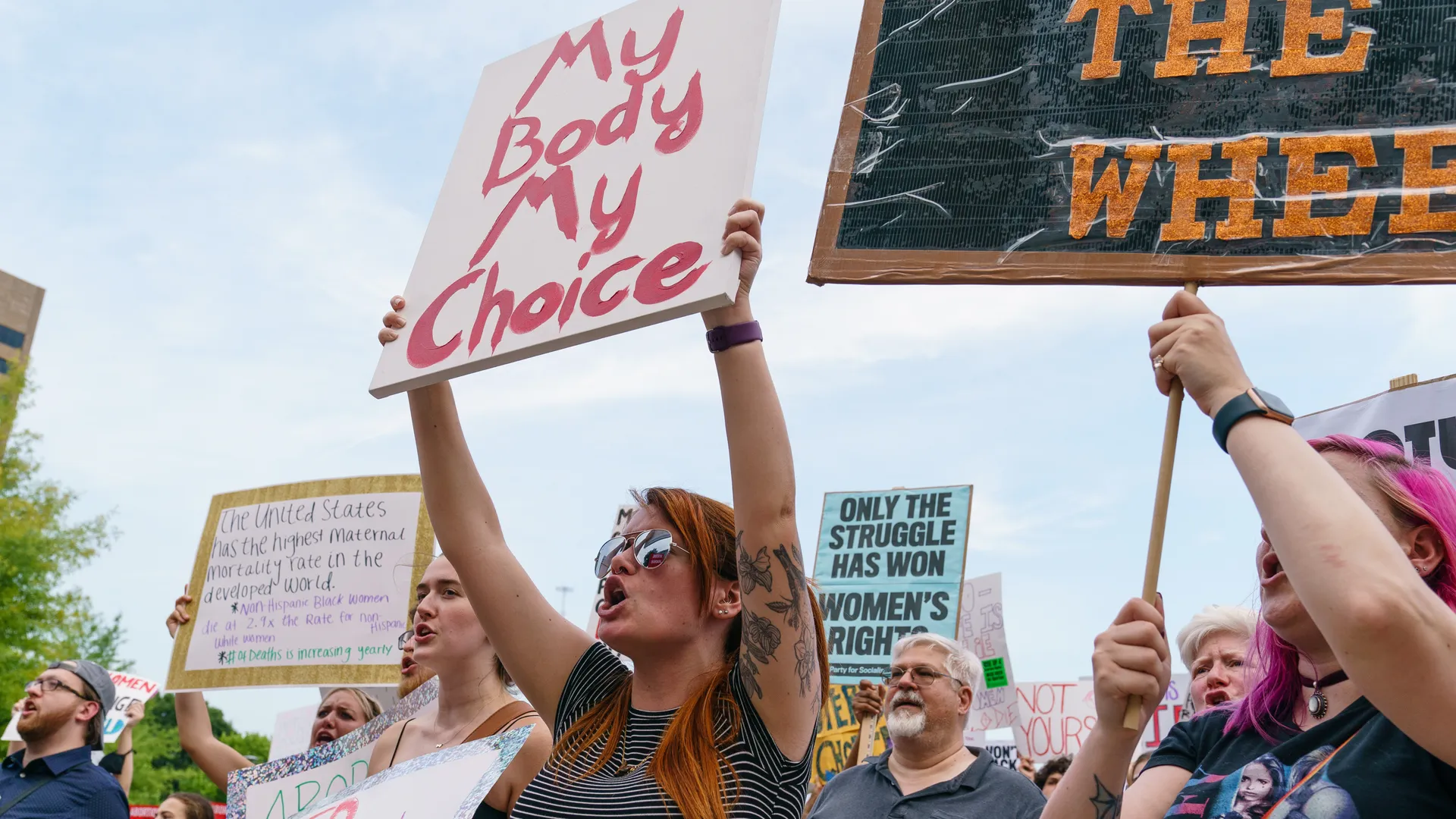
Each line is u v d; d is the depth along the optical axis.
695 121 2.61
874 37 2.75
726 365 2.42
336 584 4.96
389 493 5.02
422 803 2.40
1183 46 2.49
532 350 2.56
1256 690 2.20
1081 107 2.51
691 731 2.34
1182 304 1.97
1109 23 2.55
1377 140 2.29
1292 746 1.98
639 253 2.50
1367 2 2.39
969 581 8.21
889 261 2.53
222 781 5.02
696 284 2.32
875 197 2.59
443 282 2.92
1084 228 2.42
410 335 2.88
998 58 2.62
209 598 5.22
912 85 2.67
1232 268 2.29
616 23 3.02
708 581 2.54
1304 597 1.63
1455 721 1.55
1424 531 1.99
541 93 3.10
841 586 7.40
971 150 2.56
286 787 3.25
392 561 4.90
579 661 2.73
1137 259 2.36
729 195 2.41
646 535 2.54
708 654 2.55
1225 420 1.80
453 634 3.47
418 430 2.93
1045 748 8.84
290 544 5.11
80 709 4.96
